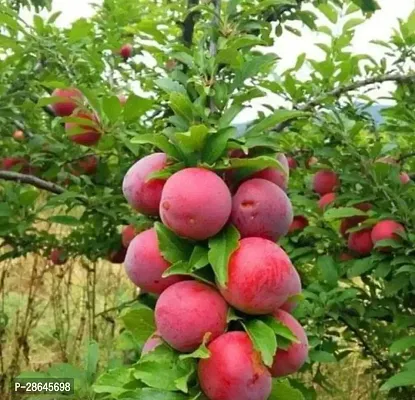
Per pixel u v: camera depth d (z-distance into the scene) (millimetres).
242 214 394
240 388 364
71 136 718
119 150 894
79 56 863
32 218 851
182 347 378
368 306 834
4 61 840
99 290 1572
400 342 654
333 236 841
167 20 927
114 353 1123
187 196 374
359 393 1206
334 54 914
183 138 396
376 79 817
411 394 909
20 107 878
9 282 1579
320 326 763
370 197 769
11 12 785
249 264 370
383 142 969
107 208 916
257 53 698
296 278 393
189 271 381
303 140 996
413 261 702
